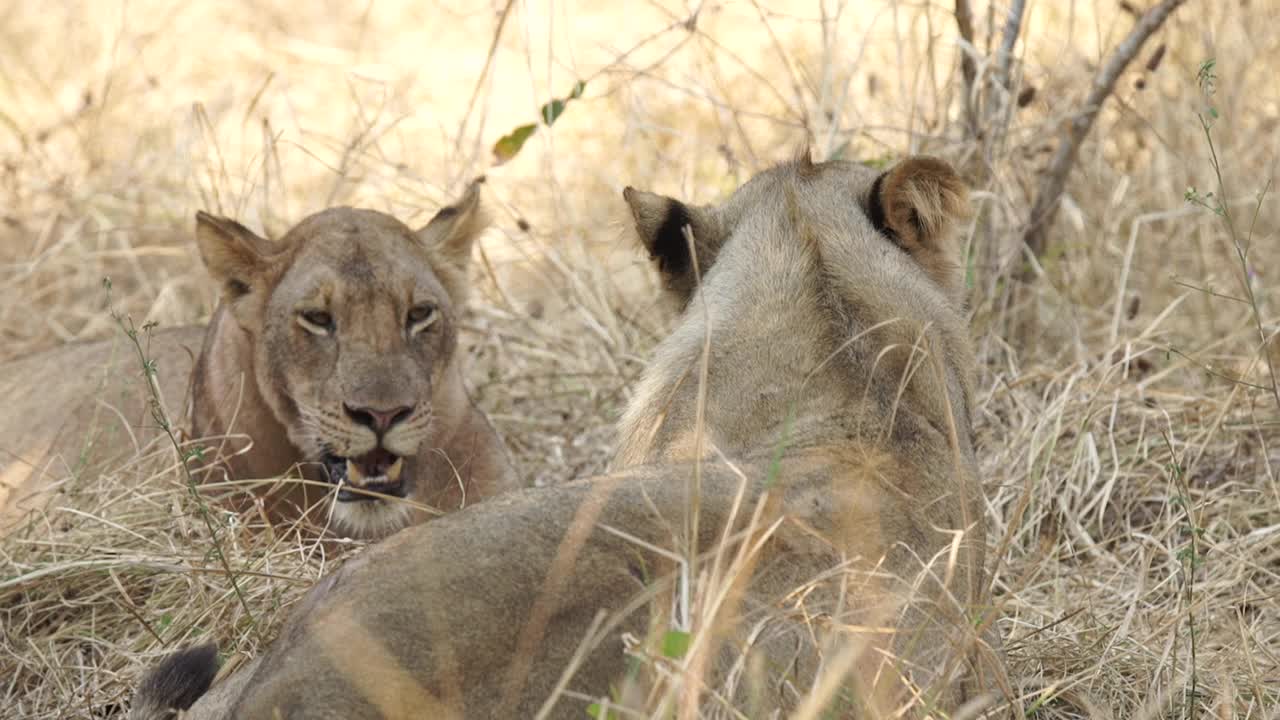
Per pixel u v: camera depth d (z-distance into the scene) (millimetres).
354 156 17141
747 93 17766
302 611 5605
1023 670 8219
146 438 11570
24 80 20703
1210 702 7930
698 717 5312
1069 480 10359
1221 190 9922
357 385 9398
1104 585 9312
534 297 15250
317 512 10312
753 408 6910
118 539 9781
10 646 8953
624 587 5578
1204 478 10812
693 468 6215
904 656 5945
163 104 19969
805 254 7375
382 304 9750
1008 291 13203
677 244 7996
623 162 17156
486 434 10969
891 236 7664
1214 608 8836
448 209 10930
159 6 23469
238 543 9570
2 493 11375
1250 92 15367
